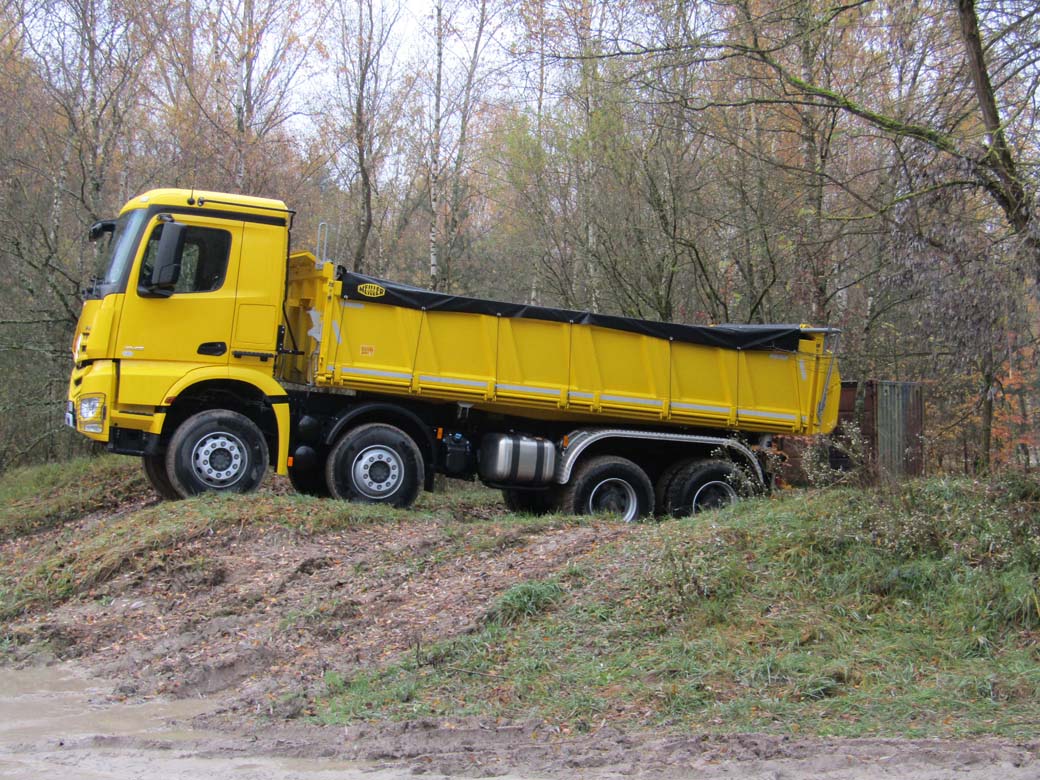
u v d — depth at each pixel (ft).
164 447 36.24
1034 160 31.96
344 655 23.75
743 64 49.39
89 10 60.90
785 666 21.34
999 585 24.18
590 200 64.49
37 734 19.52
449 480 69.00
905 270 32.48
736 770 16.08
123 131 65.21
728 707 19.54
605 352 40.98
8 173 59.88
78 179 61.87
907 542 26.73
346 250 88.53
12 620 28.76
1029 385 36.40
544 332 39.91
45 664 25.11
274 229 37.06
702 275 63.72
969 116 35.78
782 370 44.29
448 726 19.08
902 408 47.01
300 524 32.86
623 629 23.80
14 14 60.13
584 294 70.08
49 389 67.77
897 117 36.63
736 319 64.13
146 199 36.11
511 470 39.88
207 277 36.22
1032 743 17.08
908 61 39.50
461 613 25.44
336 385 37.06
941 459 41.60
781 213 52.06
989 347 30.60
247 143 65.92
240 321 36.47
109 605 28.76
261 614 26.99
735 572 25.99
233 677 23.25
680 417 42.29
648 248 62.49
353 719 19.76
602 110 60.44
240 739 18.86
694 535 28.96
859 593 25.16
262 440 36.65
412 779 16.15
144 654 24.94
